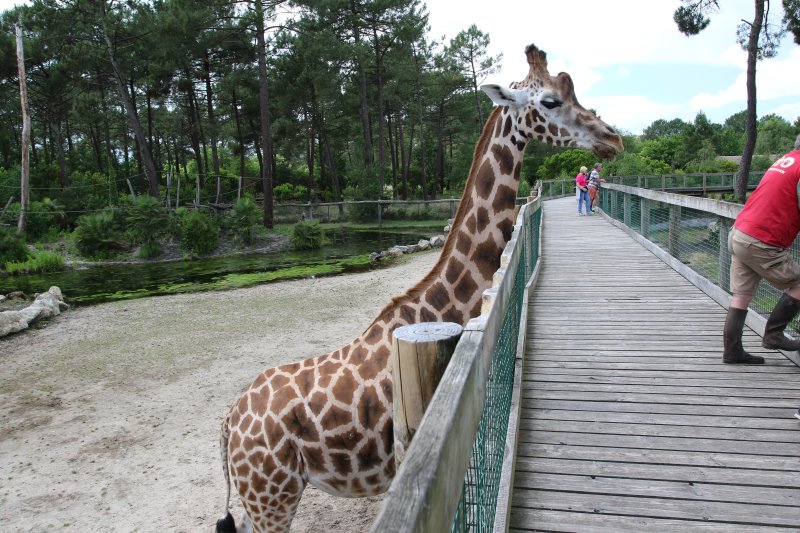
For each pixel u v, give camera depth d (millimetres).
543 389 4395
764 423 3689
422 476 1035
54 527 4938
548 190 27625
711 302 6637
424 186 48812
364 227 33531
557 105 3426
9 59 35156
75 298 15570
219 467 5855
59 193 33562
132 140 57375
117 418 7234
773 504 2912
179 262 23188
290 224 32812
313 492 5289
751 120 22297
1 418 7395
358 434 2736
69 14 32938
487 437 2006
